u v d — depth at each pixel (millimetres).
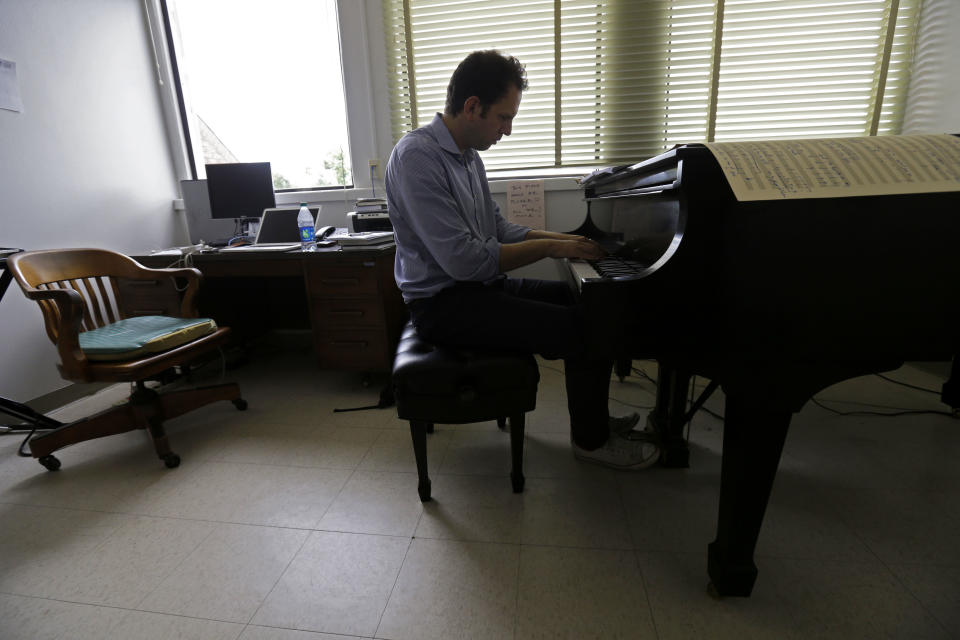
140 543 1158
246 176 2438
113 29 2391
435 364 1145
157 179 2650
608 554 1069
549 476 1391
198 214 2555
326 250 1885
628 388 2014
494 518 1207
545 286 1521
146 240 2576
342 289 1933
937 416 1676
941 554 1036
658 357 869
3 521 1257
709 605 921
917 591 938
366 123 2557
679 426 1380
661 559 1050
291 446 1628
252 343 2773
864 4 2111
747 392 805
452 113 1228
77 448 1664
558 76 2322
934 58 2029
